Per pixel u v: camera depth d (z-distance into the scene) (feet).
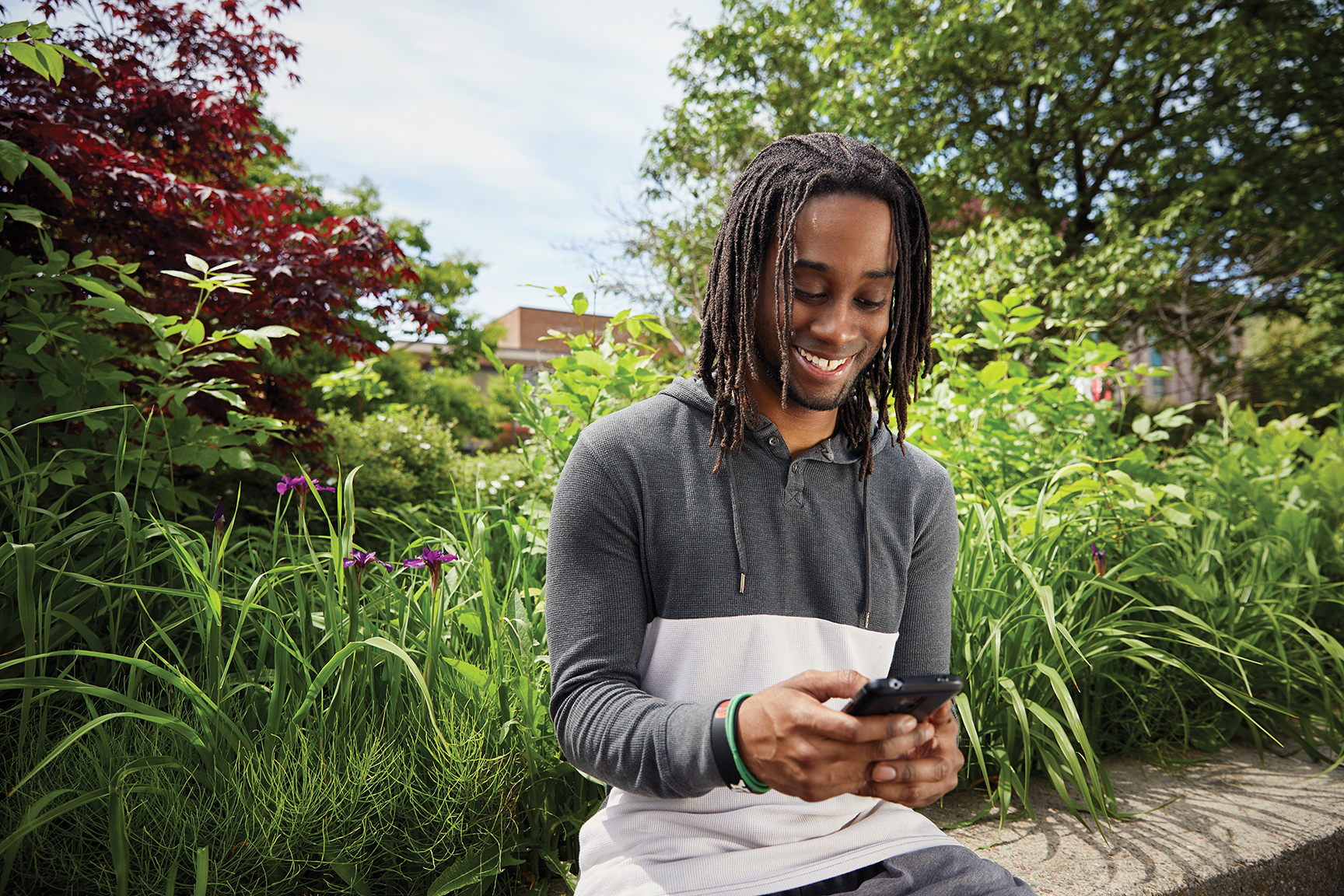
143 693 5.63
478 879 4.89
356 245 12.25
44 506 7.64
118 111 12.04
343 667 5.36
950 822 6.05
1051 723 5.82
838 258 3.03
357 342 12.35
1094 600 7.88
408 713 5.48
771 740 2.39
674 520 3.06
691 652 3.05
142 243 10.80
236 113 13.07
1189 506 8.98
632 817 3.11
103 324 10.24
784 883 2.86
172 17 13.55
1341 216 29.94
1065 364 10.87
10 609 5.51
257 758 4.77
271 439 12.16
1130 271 24.45
